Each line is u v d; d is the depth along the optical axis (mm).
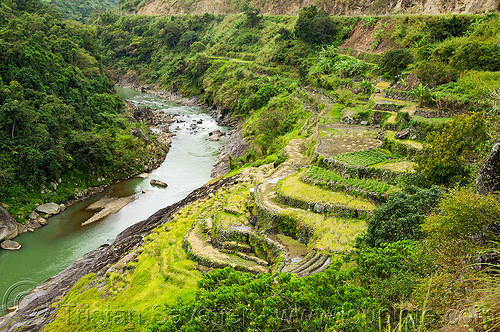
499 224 11031
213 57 119062
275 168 40281
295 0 123688
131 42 147875
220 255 26844
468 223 11523
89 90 66438
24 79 48719
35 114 45094
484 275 9844
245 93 85375
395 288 12922
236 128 76188
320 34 92125
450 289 10555
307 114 59031
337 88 64562
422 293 11391
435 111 37125
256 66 98188
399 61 55688
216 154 63719
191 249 27828
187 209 36719
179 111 95688
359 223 25828
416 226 18125
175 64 126625
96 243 36500
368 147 37312
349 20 90500
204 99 103500
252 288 14297
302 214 27703
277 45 101000
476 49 42938
